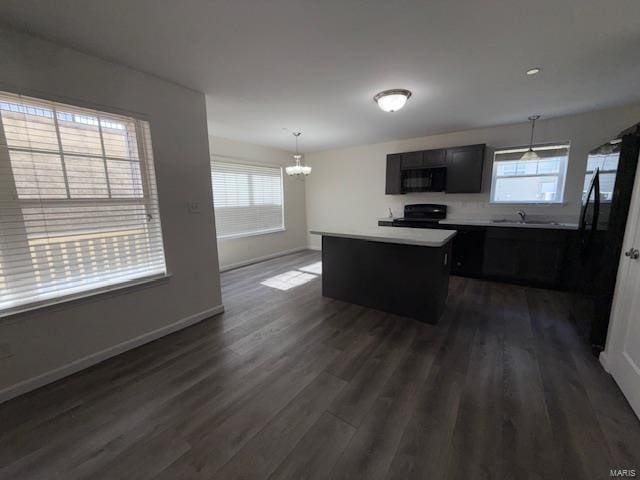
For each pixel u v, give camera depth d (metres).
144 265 2.28
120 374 1.90
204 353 2.15
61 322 1.85
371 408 1.57
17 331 1.68
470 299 3.18
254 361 2.04
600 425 1.43
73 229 1.88
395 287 2.78
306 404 1.61
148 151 2.24
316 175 6.09
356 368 1.94
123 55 1.89
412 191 4.55
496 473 1.18
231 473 1.20
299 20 1.55
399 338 2.35
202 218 2.66
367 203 5.45
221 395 1.69
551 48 1.87
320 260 5.31
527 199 3.98
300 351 2.17
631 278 1.65
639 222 1.62
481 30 1.66
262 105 2.93
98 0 1.34
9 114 1.61
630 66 2.12
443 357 2.06
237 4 1.40
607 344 1.90
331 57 1.96
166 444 1.35
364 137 4.59
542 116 3.46
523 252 3.56
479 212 4.29
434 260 2.51
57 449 1.33
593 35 1.71
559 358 2.03
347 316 2.79
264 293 3.51
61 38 1.68
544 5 1.43
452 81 2.39
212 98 2.71
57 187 1.79
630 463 1.22
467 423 1.45
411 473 1.19
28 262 1.72
